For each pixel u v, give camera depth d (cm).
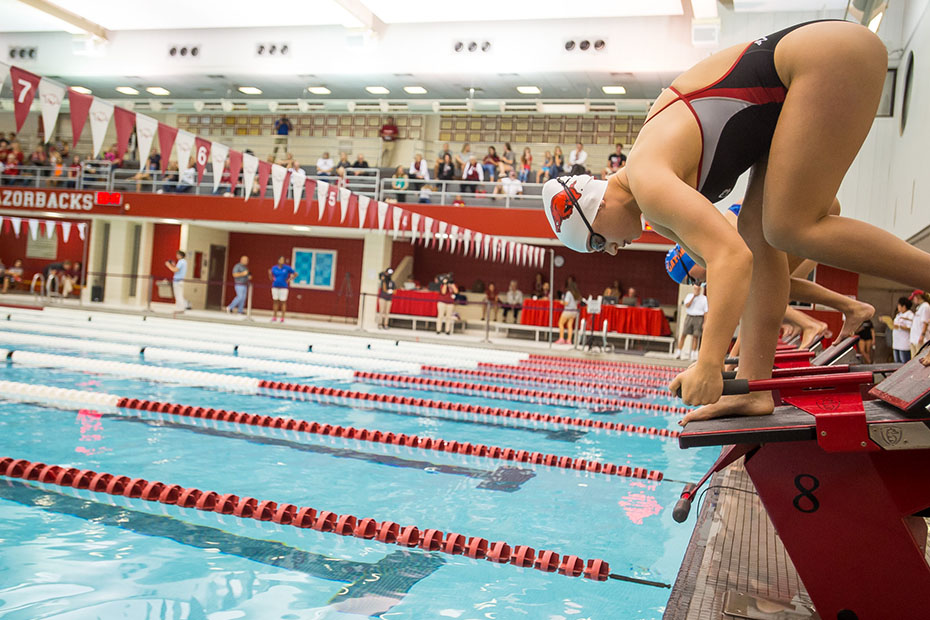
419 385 769
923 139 863
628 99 1639
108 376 658
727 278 145
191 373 698
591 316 1356
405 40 1571
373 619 201
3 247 1981
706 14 1314
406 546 272
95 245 1808
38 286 1919
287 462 396
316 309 1866
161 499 308
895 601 175
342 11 1455
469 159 1658
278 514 295
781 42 160
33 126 2031
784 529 187
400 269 1719
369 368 899
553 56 1484
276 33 1650
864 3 755
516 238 1491
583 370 1027
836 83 151
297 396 635
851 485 178
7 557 230
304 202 1600
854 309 269
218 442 434
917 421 158
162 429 458
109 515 284
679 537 298
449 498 343
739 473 395
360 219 923
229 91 1891
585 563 260
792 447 186
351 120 1886
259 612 201
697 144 161
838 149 153
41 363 708
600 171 1728
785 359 279
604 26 1453
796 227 159
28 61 1803
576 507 340
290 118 1925
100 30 1739
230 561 243
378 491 348
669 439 550
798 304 1100
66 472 331
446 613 209
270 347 1044
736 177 172
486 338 1348
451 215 1507
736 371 189
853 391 171
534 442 504
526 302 1481
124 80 1823
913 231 898
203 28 1694
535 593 230
